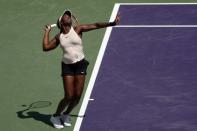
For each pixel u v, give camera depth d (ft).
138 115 78.28
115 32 97.25
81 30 75.61
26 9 106.42
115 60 90.07
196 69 87.04
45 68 89.76
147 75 86.28
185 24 98.58
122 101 81.10
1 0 109.60
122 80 85.40
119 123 76.89
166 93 82.33
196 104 79.82
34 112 79.97
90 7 105.60
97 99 81.61
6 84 86.12
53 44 75.56
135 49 92.48
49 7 106.52
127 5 105.50
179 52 91.20
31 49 94.99
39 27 101.04
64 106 75.97
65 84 75.25
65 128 76.48
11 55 93.50
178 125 76.13
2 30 100.83
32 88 85.05
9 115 79.56
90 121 77.51
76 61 74.90
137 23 99.50
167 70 87.20
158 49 92.17
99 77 86.22
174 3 105.29
